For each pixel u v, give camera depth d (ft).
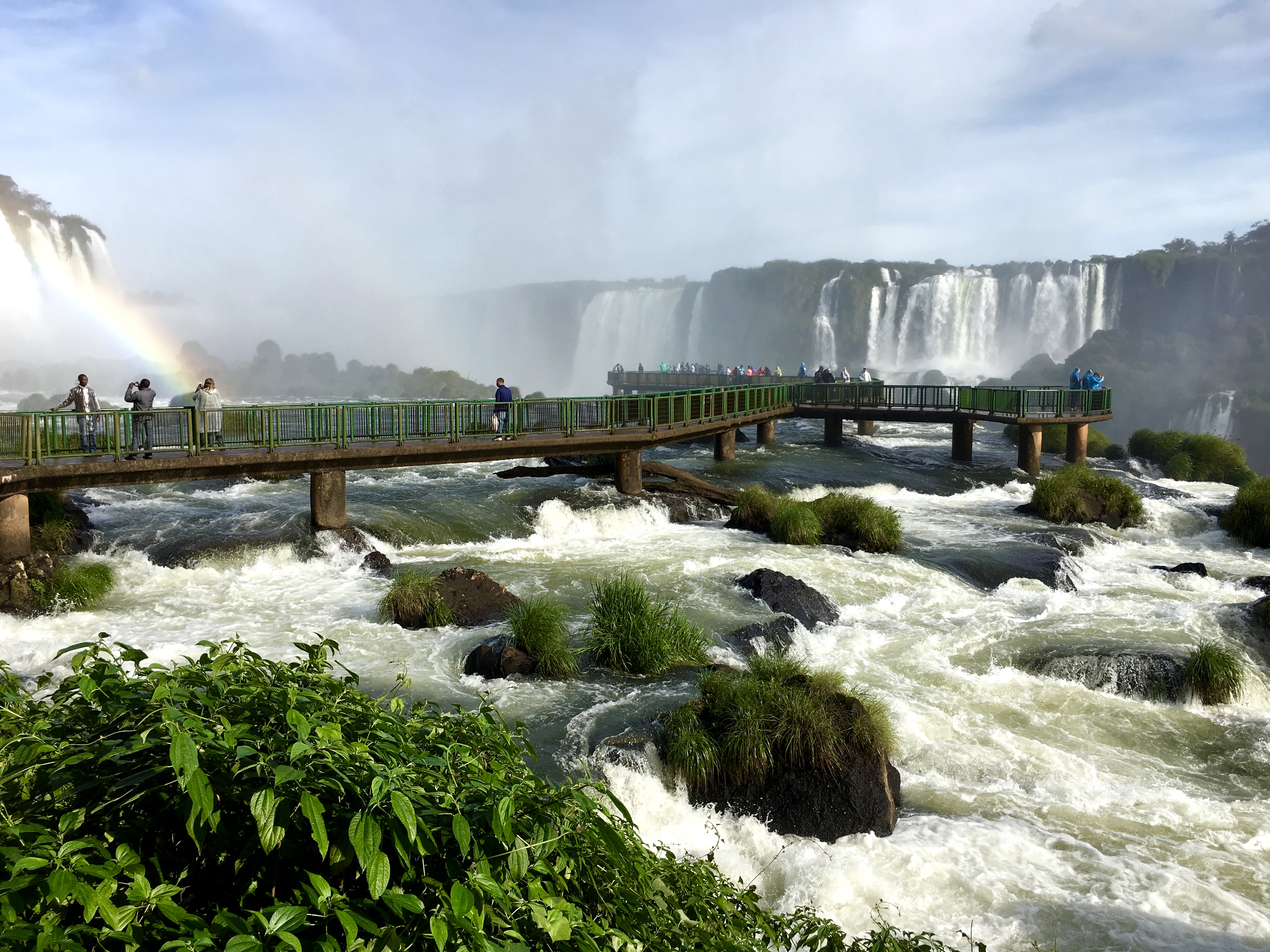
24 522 53.47
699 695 37.37
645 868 12.41
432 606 49.49
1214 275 313.73
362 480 84.94
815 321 333.42
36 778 10.05
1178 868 29.27
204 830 9.93
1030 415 107.76
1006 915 26.66
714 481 92.58
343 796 10.08
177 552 59.52
